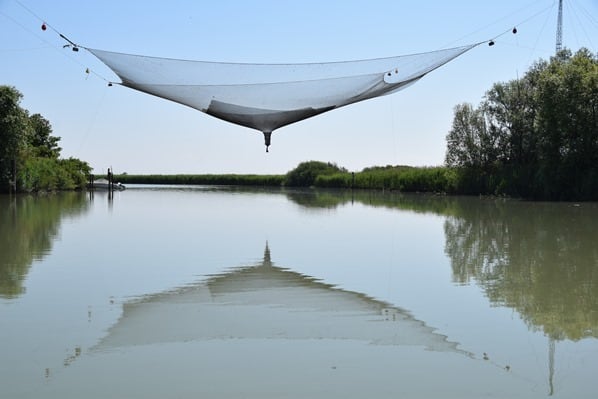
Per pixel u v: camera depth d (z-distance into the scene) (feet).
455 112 179.52
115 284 41.24
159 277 43.86
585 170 136.26
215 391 21.75
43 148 236.43
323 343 27.35
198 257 53.72
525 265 48.52
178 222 88.89
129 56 37.78
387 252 56.70
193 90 41.73
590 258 51.75
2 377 23.20
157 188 287.48
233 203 142.51
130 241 65.16
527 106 165.27
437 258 52.70
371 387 22.08
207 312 33.24
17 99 162.40
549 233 71.05
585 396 21.35
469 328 29.94
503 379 22.91
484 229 76.64
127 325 30.45
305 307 34.40
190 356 25.54
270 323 30.83
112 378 23.06
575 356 25.63
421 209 117.70
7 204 130.31
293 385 22.26
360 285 40.83
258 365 24.41
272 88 41.14
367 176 256.11
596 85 131.64
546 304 35.01
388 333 28.96
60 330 29.60
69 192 209.87
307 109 44.50
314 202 147.95
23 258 52.54
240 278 43.57
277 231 76.18
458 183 180.14
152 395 21.43
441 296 37.29
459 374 23.45
